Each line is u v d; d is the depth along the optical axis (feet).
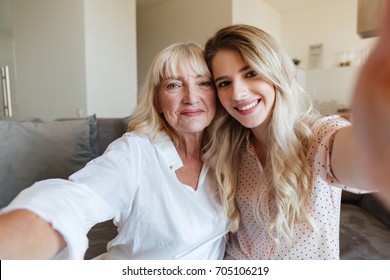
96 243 3.63
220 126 2.78
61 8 9.05
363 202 4.87
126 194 2.19
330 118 2.39
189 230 2.42
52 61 9.52
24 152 4.25
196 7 12.27
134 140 2.45
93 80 8.87
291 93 2.45
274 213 2.52
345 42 15.34
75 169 4.67
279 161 2.40
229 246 2.95
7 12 10.57
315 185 2.33
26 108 10.59
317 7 15.93
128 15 10.06
